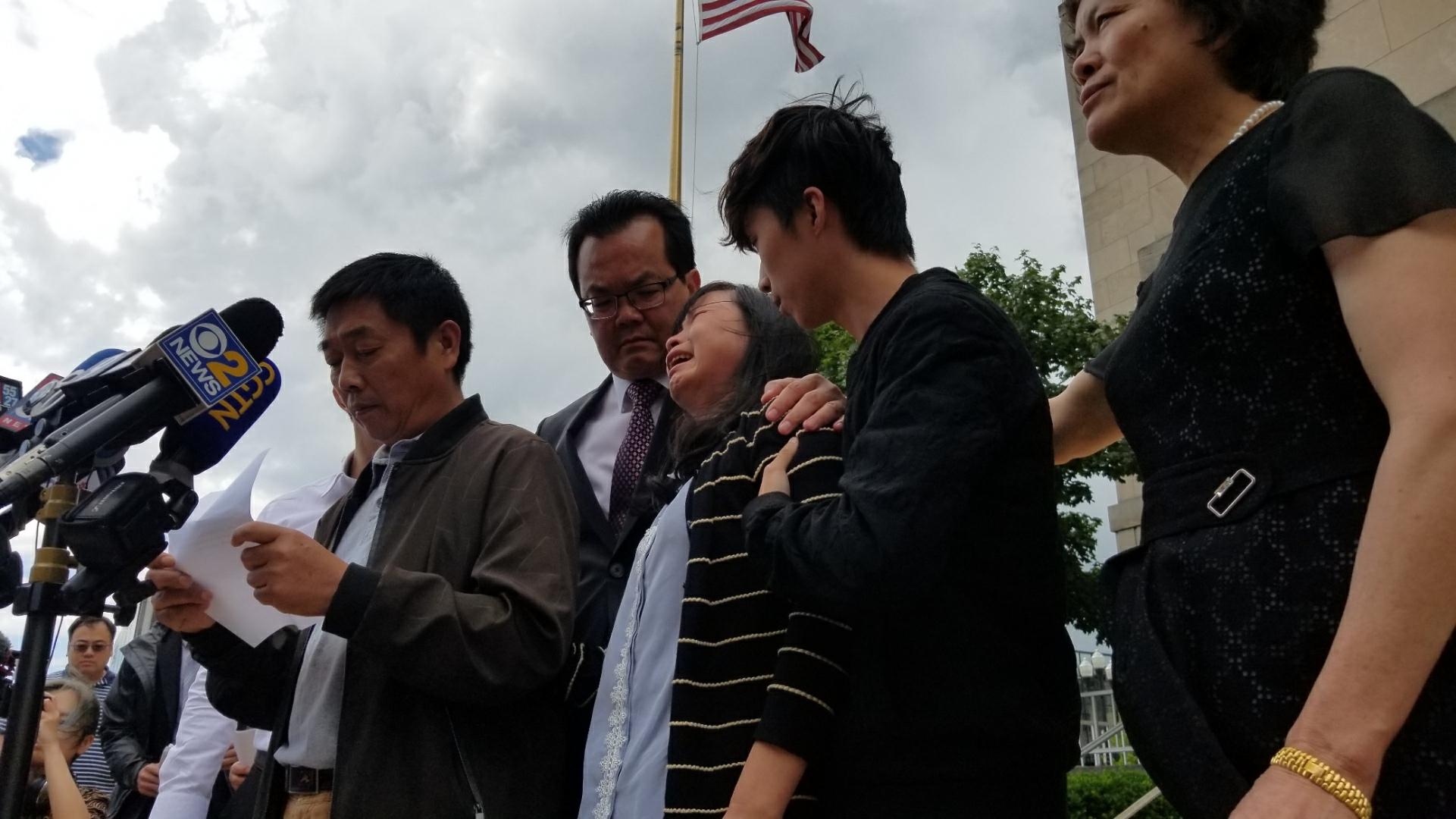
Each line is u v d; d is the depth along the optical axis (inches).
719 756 59.3
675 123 500.4
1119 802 360.2
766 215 69.1
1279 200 48.2
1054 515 60.1
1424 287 42.2
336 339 99.7
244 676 94.0
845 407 64.2
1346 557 44.7
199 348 84.7
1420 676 38.5
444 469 94.7
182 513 84.8
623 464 112.9
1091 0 62.1
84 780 194.4
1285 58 57.2
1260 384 49.4
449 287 105.3
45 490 80.0
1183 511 51.8
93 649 224.8
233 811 112.7
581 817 71.6
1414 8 327.6
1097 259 594.9
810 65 418.9
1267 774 39.6
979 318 58.6
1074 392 77.9
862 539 51.5
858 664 55.8
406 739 81.9
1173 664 50.0
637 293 117.0
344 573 78.8
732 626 62.7
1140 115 59.2
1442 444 39.5
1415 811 41.2
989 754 54.0
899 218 69.5
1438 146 45.3
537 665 82.1
